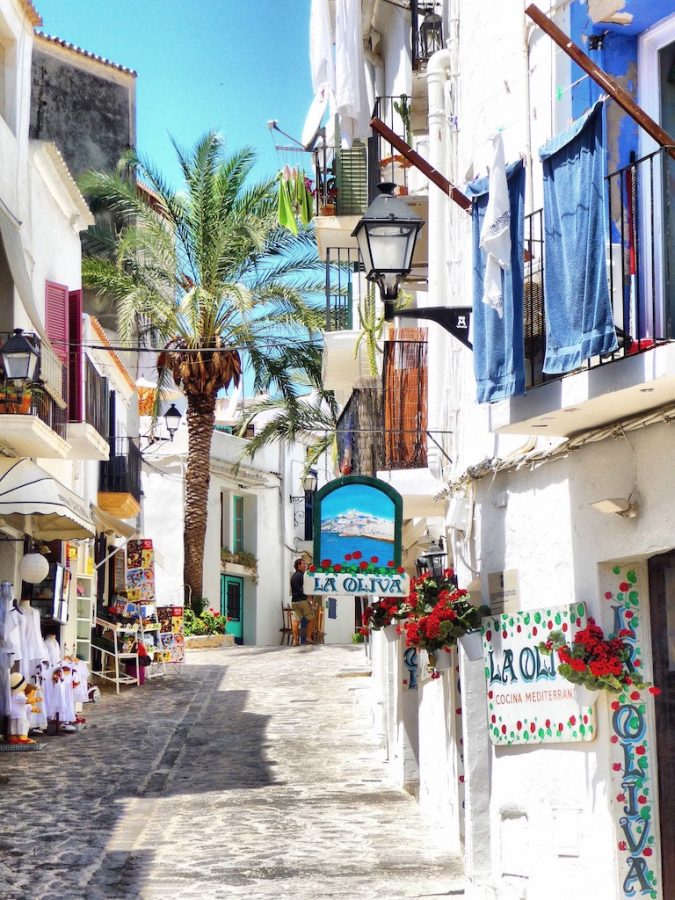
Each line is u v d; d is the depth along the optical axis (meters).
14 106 19.56
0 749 17.98
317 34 18.56
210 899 10.20
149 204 33.09
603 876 7.97
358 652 32.22
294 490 46.12
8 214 18.53
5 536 19.36
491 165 8.64
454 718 12.19
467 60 11.60
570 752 8.52
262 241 29.23
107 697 24.50
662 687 7.92
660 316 7.86
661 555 7.95
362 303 21.69
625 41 8.38
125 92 35.84
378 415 15.73
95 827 13.02
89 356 23.11
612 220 8.09
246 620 42.56
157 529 37.53
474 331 8.98
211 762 17.42
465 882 10.59
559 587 8.81
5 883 10.66
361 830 13.01
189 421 34.09
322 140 21.03
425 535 15.08
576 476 8.52
